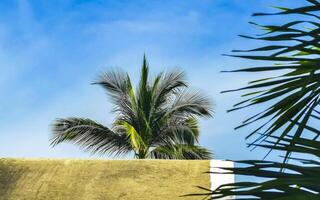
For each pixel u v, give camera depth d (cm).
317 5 248
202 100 2091
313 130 245
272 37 254
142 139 2119
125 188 1002
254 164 229
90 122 2078
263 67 264
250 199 217
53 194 995
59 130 2067
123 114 2133
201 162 1065
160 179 1023
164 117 2117
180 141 2097
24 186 1019
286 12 251
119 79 2098
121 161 1086
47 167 1081
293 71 263
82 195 991
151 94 2123
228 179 1002
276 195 212
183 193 977
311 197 202
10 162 1097
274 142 246
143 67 2123
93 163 1087
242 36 259
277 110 263
